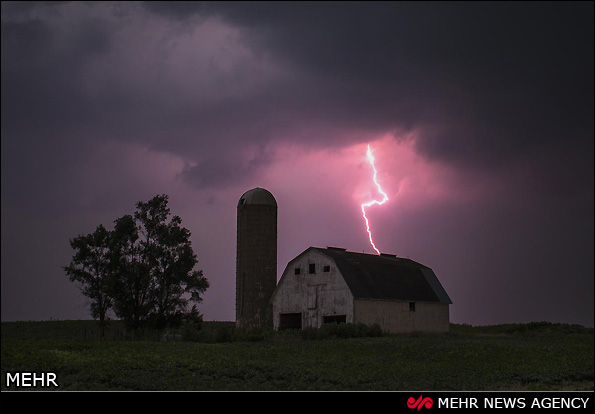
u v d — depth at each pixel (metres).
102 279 69.25
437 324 76.81
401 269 79.38
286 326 73.50
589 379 39.38
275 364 40.94
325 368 40.00
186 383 33.84
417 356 46.59
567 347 57.31
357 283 70.19
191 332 63.19
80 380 34.84
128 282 67.62
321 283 71.19
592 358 48.62
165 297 68.50
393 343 54.53
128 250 69.69
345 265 71.50
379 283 72.81
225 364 40.72
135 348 51.12
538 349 52.91
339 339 60.59
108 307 70.88
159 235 70.19
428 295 76.94
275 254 80.50
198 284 69.38
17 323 93.94
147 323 67.12
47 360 41.94
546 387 33.78
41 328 89.19
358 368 40.34
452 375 37.41
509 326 93.50
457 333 77.44
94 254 71.19
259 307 78.31
